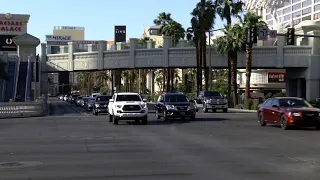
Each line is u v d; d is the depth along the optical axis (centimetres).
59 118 3294
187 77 9681
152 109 5078
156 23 7331
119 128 2258
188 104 2853
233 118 3159
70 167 1061
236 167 1059
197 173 980
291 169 1031
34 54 6731
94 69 6197
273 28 8394
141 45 5888
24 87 5500
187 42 5847
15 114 3516
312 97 5309
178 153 1304
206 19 5491
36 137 1789
